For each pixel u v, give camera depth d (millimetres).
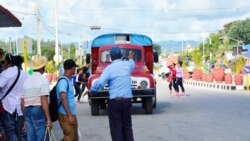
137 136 13344
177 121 16547
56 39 45844
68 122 9039
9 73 9508
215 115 18203
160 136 13273
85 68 25719
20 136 9648
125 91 10102
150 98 18688
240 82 38406
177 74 29375
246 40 121562
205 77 48562
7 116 9508
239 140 12297
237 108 20922
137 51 19359
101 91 18047
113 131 10125
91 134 13898
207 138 12703
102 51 19500
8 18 11969
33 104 9055
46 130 9055
